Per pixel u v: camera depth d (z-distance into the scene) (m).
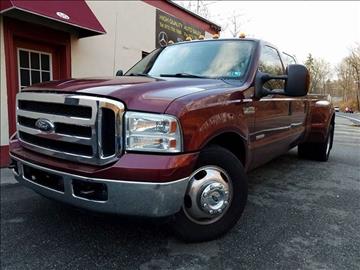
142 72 3.55
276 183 3.55
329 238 2.41
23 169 2.68
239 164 2.67
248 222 2.82
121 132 2.10
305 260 2.20
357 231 2.45
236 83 2.95
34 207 3.52
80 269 2.31
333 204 2.67
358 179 2.41
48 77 6.77
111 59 7.88
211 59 3.32
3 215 3.30
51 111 2.42
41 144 2.53
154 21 9.23
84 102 2.17
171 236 2.71
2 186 4.38
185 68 3.33
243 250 2.41
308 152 3.84
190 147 2.19
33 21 6.07
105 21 7.62
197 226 2.49
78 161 2.24
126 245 2.60
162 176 2.05
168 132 2.10
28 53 6.36
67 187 2.28
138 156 2.08
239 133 2.73
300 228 2.61
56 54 6.82
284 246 2.40
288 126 3.66
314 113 3.44
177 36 10.28
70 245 2.65
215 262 2.28
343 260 2.16
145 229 2.85
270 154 3.42
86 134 2.20
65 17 5.86
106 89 2.24
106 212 2.14
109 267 2.31
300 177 3.48
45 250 2.59
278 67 3.64
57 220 3.15
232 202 2.63
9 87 5.82
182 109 2.18
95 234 2.82
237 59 3.22
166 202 2.08
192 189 2.41
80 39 7.07
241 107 2.77
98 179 2.11
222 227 2.57
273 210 2.97
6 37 5.71
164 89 2.38
